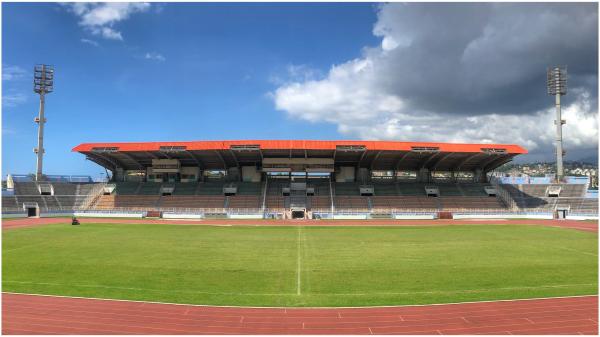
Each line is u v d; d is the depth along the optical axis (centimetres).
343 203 6900
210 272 2172
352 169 7706
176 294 1669
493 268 2275
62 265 2336
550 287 1769
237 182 7488
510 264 2400
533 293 1644
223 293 1706
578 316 1366
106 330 1257
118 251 2889
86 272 2148
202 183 7488
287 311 1441
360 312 1428
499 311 1424
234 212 6538
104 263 2412
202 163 7550
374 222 5747
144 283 1908
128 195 7175
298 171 6981
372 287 1838
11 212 6275
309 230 4547
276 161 6919
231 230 4509
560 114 7962
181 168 7681
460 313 1408
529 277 2031
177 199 7019
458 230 4566
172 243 3347
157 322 1330
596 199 6669
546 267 2298
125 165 7750
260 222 5688
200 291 1752
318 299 1602
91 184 7462
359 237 3844
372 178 7775
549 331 1243
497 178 7900
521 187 7456
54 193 7112
